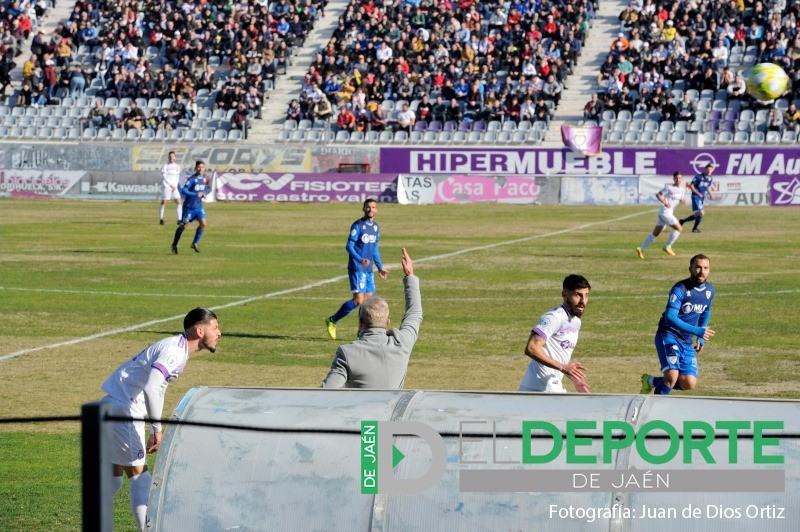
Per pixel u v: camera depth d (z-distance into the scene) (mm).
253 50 84188
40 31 90000
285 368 21000
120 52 84438
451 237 47656
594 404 9039
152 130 77438
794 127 70438
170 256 39812
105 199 71125
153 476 9133
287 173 70000
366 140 75562
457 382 19625
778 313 27219
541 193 68188
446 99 77562
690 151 67688
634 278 34250
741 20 79750
